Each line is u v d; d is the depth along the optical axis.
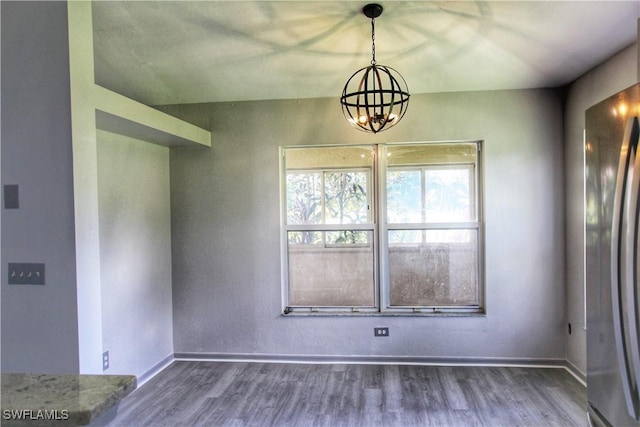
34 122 1.99
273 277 3.71
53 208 1.98
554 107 3.40
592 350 1.64
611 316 1.47
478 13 2.30
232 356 3.74
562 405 2.78
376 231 3.70
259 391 3.09
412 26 2.45
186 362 3.71
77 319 1.98
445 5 2.22
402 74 3.15
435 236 3.65
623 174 1.37
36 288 2.00
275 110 3.68
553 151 3.40
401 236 3.69
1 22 2.01
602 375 1.56
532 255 3.44
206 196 3.76
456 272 3.63
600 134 1.55
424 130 3.53
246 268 3.73
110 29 2.46
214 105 3.72
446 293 3.65
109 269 2.95
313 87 3.41
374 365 3.57
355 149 3.71
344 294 3.74
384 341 3.60
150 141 3.41
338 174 3.74
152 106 3.73
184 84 3.32
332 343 3.65
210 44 2.67
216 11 2.28
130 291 3.18
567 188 3.33
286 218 3.78
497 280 3.48
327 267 3.75
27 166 2.00
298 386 3.17
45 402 0.85
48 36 1.97
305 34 2.55
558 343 3.42
